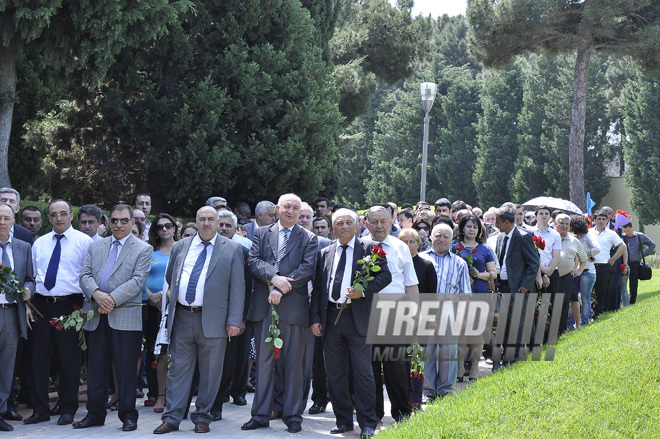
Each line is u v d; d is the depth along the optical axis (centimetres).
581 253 1174
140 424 765
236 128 1845
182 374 744
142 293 852
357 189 6606
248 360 888
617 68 5344
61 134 1853
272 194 1862
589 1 2653
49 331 765
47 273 768
